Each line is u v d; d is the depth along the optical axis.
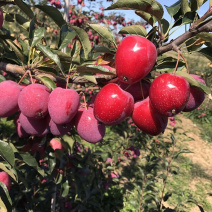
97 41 1.65
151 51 0.31
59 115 0.34
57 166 0.74
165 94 0.31
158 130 0.36
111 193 1.50
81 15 1.69
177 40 0.34
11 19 0.60
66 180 0.79
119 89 0.34
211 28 0.32
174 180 1.81
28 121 0.40
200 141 2.64
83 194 1.08
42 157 0.67
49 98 0.35
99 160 1.22
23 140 0.60
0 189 0.42
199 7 0.35
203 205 1.58
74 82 0.39
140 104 0.36
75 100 0.35
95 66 0.34
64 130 0.40
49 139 0.63
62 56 0.41
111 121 0.34
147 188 1.16
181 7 0.38
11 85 0.38
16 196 0.78
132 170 1.78
